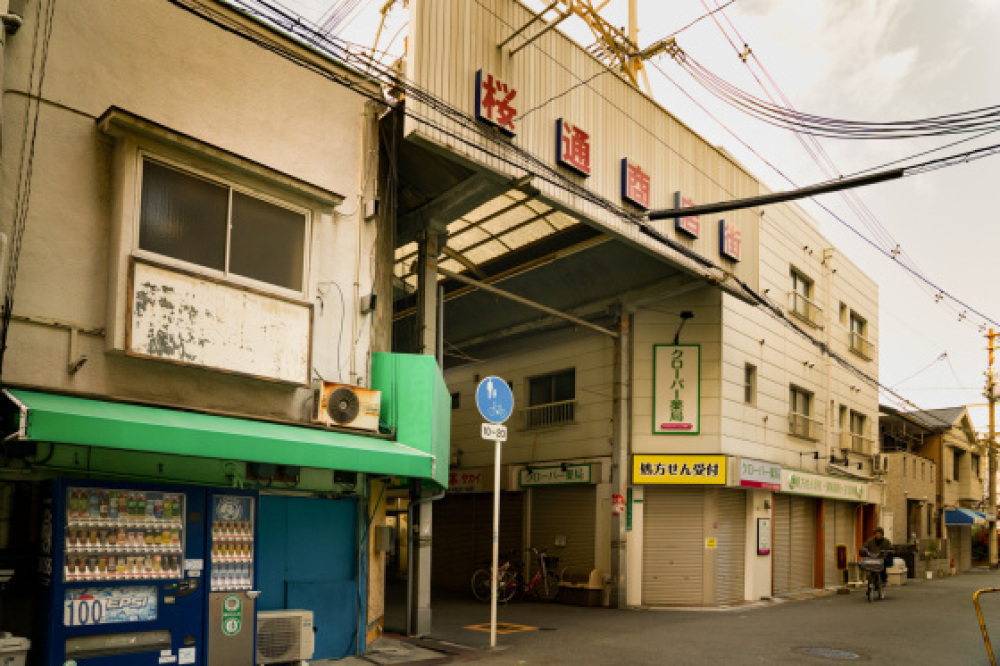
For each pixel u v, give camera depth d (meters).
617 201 13.59
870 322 26.84
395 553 23.34
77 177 7.45
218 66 8.70
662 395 17.58
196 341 7.86
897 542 29.20
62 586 6.48
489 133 11.38
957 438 37.59
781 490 18.95
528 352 20.44
